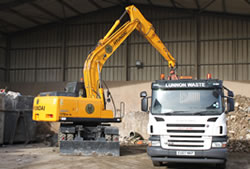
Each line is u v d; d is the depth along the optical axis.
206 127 8.86
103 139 12.62
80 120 12.23
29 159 11.49
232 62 22.55
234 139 16.22
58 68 26.30
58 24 26.53
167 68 23.86
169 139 9.03
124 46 24.86
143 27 14.84
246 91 21.58
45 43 26.80
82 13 25.81
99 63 13.25
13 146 16.25
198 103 9.26
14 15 24.00
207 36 23.20
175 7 23.75
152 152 9.12
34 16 24.75
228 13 22.52
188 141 8.94
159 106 9.45
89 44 25.80
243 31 22.52
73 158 11.72
